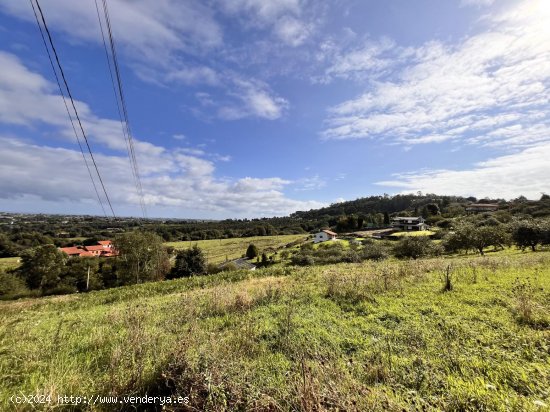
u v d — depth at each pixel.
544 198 85.25
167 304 10.74
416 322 6.13
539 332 4.98
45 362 4.97
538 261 14.42
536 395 3.27
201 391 3.29
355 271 14.71
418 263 15.79
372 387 3.59
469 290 8.47
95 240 67.62
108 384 3.73
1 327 8.84
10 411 3.30
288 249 68.75
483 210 96.19
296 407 2.90
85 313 11.48
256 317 7.45
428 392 3.52
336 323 6.54
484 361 4.17
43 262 42.53
